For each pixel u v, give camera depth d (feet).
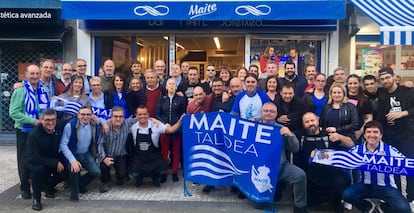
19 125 20.80
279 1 28.99
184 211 19.27
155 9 29.63
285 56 33.76
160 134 22.72
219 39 34.81
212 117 21.02
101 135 22.21
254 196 19.40
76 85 21.86
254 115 21.01
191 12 29.45
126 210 19.27
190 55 36.81
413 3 27.89
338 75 21.84
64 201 20.48
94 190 22.33
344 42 33.35
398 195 17.49
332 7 28.81
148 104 24.17
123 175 22.66
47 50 34.91
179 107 23.93
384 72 19.98
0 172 26.09
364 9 26.96
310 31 32.89
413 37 20.21
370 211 18.15
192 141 21.44
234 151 20.36
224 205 20.11
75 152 20.92
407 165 17.19
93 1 29.81
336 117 19.60
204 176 21.24
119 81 23.95
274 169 19.06
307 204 19.42
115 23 33.47
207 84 25.86
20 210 19.24
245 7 29.17
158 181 22.93
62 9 29.91
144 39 34.37
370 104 20.62
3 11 31.71
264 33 33.37
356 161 17.70
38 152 19.45
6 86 35.55
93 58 34.50
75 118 20.93
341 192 18.71
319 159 18.08
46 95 21.39
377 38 33.24
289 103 21.12
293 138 18.74
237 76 25.11
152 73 24.21
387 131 20.22
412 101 19.72
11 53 35.22
